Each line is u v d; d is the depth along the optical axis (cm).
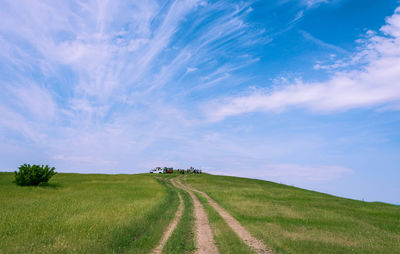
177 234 1371
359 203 3791
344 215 2430
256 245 1249
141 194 3450
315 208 2830
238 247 1168
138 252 1066
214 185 5666
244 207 2567
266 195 3972
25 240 1217
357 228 1820
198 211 2298
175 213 2120
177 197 3431
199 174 9256
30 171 4000
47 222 1598
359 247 1291
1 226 1477
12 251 1055
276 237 1402
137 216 1817
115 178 5903
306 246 1245
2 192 3203
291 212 2380
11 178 4641
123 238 1265
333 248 1237
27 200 2705
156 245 1188
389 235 1644
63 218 1730
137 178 6191
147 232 1420
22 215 1823
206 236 1378
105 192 3588
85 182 4922
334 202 3631
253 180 7988
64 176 5806
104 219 1691
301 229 1678
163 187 4575
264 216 2083
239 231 1549
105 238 1248
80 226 1495
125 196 3189
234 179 7800
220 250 1127
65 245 1117
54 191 3612
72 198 2892
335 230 1719
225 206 2617
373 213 2770
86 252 1046
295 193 4594
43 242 1189
